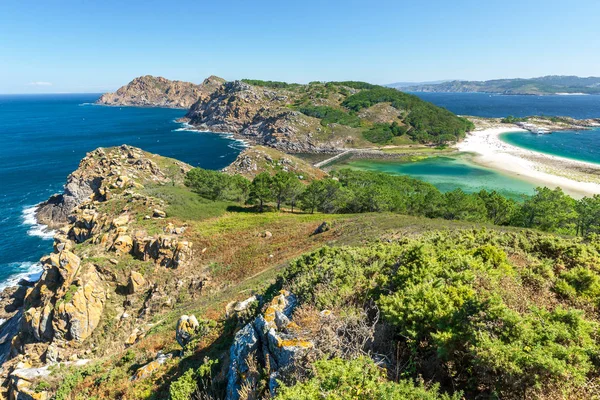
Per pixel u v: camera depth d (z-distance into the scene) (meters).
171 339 19.59
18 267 55.38
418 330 7.63
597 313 9.08
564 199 46.81
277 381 7.11
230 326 14.92
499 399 5.88
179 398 9.80
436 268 10.54
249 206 69.19
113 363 19.30
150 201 54.72
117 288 36.81
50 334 31.70
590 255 12.78
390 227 36.59
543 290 9.94
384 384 6.09
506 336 6.67
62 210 73.06
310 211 71.44
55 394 17.77
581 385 5.73
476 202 53.16
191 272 38.25
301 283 12.14
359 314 8.58
